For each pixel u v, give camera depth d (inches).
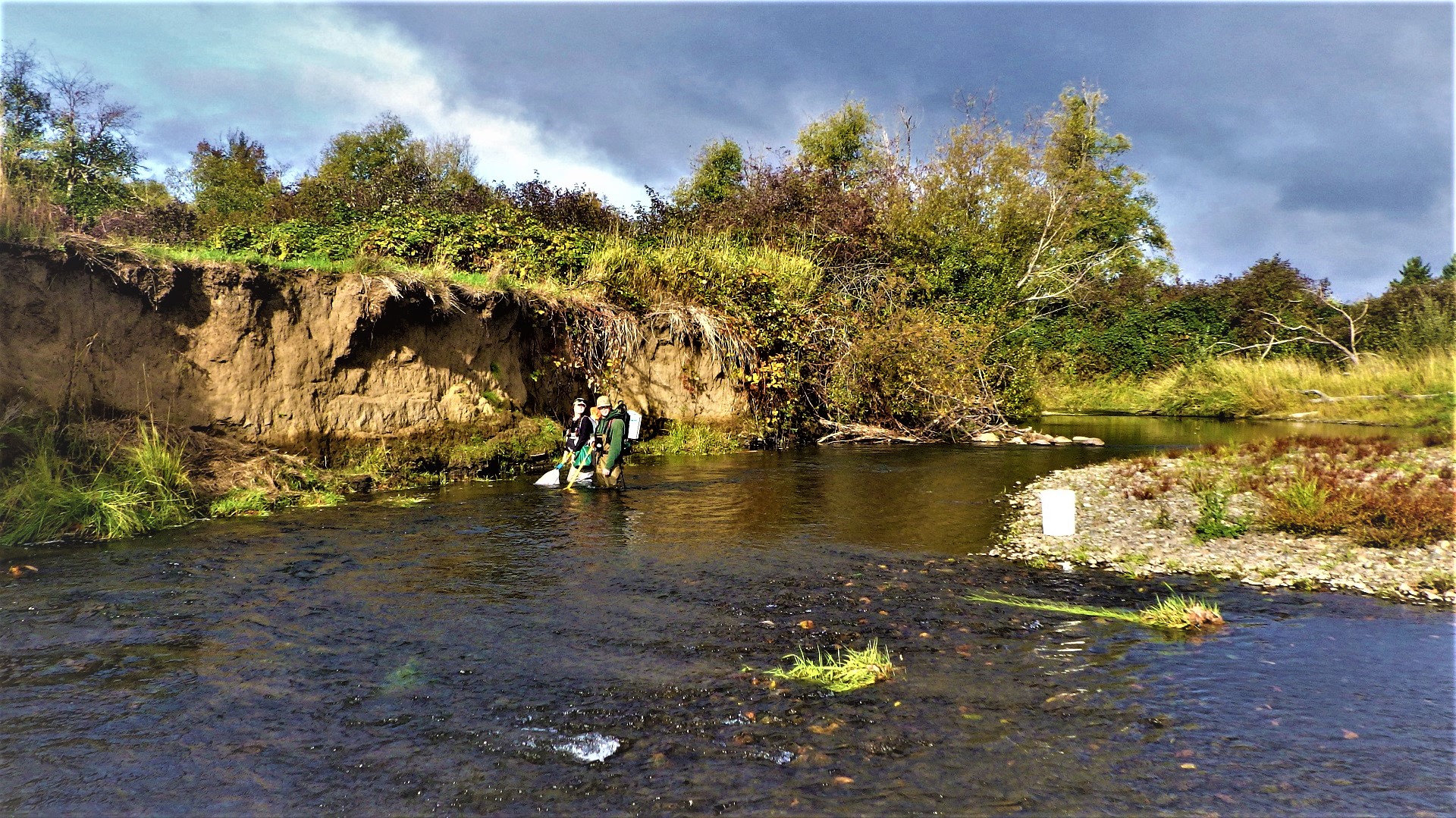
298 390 439.8
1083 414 1111.6
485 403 527.5
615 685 182.2
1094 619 231.1
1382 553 295.4
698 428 668.1
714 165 1349.7
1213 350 1168.2
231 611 230.1
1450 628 223.3
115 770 143.4
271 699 173.3
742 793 137.4
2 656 194.9
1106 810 132.2
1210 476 461.1
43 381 350.3
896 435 740.7
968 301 883.4
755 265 770.2
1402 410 833.5
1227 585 266.7
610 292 655.8
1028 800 135.1
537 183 853.8
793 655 201.2
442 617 227.3
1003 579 272.5
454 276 536.7
